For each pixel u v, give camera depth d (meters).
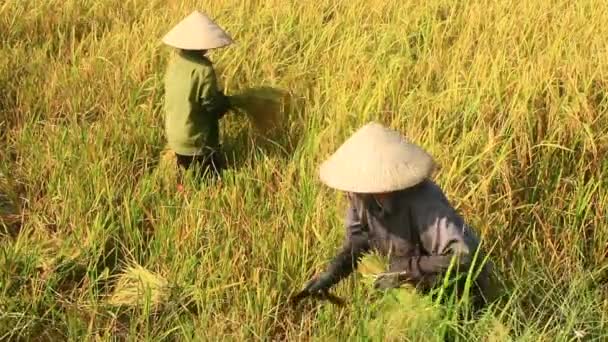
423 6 8.30
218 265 4.72
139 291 4.63
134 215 5.21
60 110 6.85
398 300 3.96
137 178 5.95
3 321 4.40
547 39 7.07
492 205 4.94
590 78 6.01
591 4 7.98
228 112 6.34
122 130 6.36
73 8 8.87
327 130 5.82
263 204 5.27
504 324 4.05
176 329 4.31
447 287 3.94
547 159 5.22
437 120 5.63
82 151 5.95
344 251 4.09
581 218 4.91
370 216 3.83
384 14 8.28
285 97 6.28
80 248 5.04
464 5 8.38
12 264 4.85
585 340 4.05
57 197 5.52
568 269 4.58
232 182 5.46
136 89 6.89
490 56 6.59
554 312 4.11
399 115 5.76
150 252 5.02
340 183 3.56
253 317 4.35
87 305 4.57
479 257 3.90
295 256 4.73
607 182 5.11
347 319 4.21
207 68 5.77
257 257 4.74
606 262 4.78
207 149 5.85
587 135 5.34
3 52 7.88
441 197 3.75
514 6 8.14
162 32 7.99
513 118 5.50
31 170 5.95
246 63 7.13
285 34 7.78
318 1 8.51
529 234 4.86
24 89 7.17
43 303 4.61
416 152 3.61
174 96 5.79
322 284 4.11
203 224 5.05
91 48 7.84
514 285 4.37
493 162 5.15
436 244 3.70
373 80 6.51
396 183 3.50
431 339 3.81
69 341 4.25
